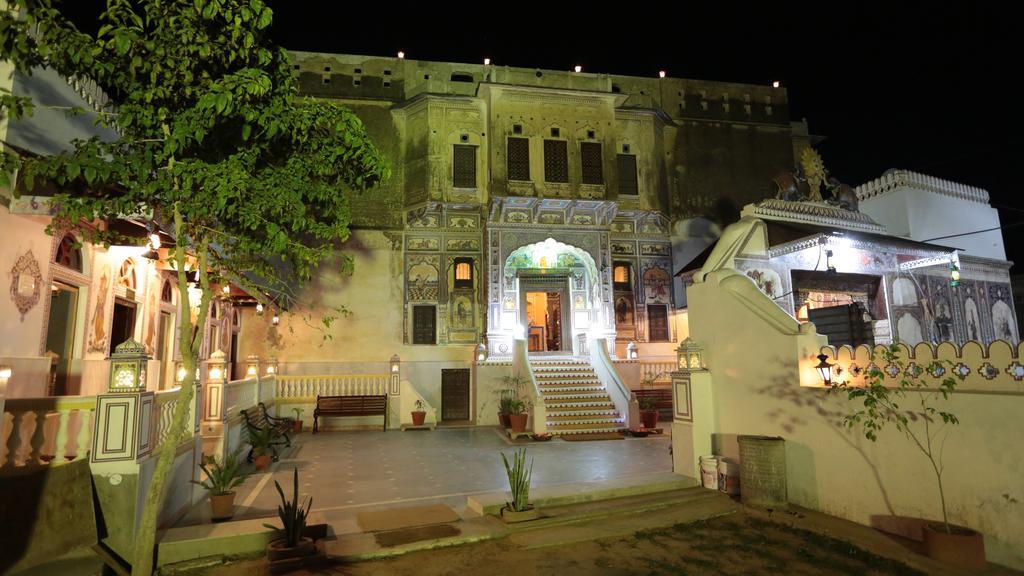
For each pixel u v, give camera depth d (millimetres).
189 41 5836
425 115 22203
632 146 23750
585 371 20344
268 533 7008
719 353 10555
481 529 7664
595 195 21766
